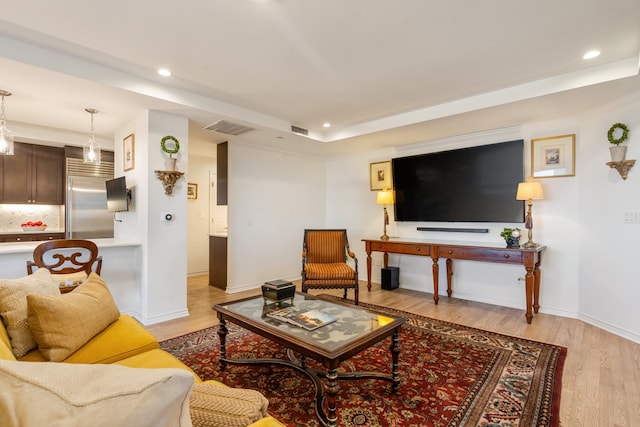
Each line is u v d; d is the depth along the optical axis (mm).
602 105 3070
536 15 1929
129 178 3570
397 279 4805
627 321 2861
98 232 4848
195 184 5938
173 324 3232
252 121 3684
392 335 2051
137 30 2072
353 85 2971
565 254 3477
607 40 2203
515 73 2723
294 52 2367
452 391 2021
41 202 4668
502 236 3631
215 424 850
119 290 3396
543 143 3596
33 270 2900
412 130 3998
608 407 1839
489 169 3900
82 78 2459
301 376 2217
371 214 5281
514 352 2564
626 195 2877
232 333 2979
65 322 1528
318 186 5836
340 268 3891
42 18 1933
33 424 545
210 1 1784
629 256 2850
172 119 3367
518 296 3805
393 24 2023
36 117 3463
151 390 591
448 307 3822
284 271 5320
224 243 4699
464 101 3297
